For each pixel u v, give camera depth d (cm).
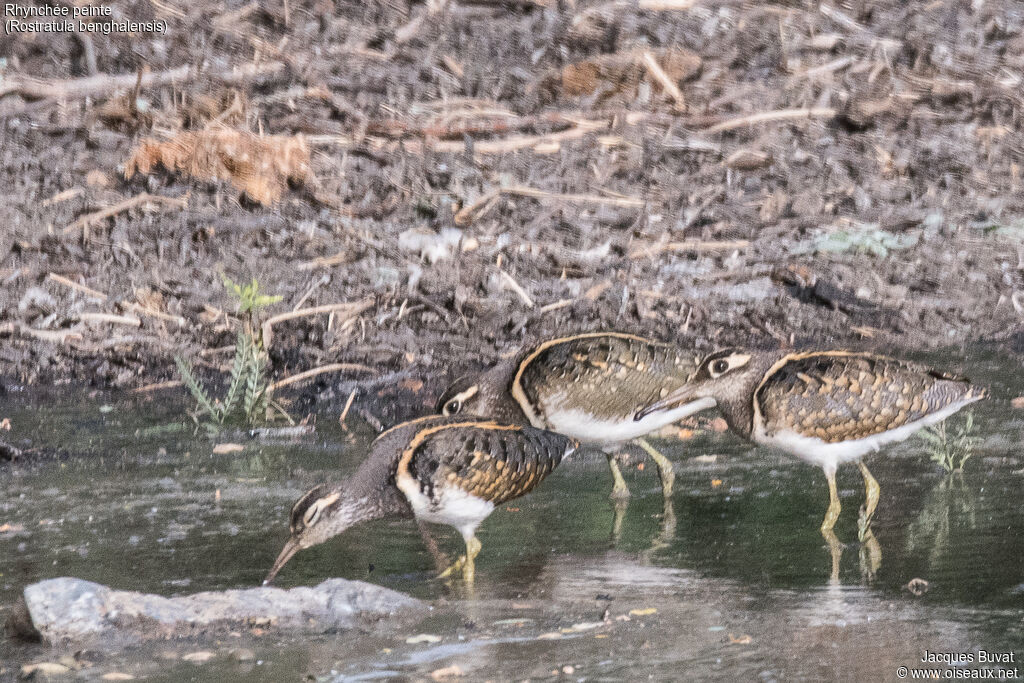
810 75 1938
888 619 750
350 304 1424
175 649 729
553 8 2044
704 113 1875
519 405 1070
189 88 1817
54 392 1276
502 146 1769
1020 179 1783
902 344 1403
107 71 1875
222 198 1653
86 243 1538
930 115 1909
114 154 1723
